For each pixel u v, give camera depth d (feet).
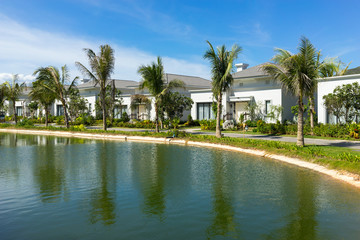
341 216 22.20
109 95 133.69
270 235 19.17
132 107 118.11
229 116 101.71
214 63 65.92
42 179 34.37
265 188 29.76
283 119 87.15
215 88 67.82
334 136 65.82
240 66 116.98
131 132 85.20
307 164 39.99
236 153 52.70
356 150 46.42
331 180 32.73
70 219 22.24
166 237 19.03
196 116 112.68
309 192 28.22
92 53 90.63
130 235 19.39
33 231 20.17
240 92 98.78
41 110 163.22
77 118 134.51
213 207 24.48
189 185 31.24
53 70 101.60
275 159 46.16
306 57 50.55
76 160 46.75
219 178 34.17
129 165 42.27
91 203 25.77
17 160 47.01
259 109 91.97
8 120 178.19
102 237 19.15
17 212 23.80
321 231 19.66
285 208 24.02
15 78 131.95
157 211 23.68
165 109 103.30
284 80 52.70
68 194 28.48
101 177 35.12
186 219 21.99
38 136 91.97
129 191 29.27
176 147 61.82
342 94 63.46
